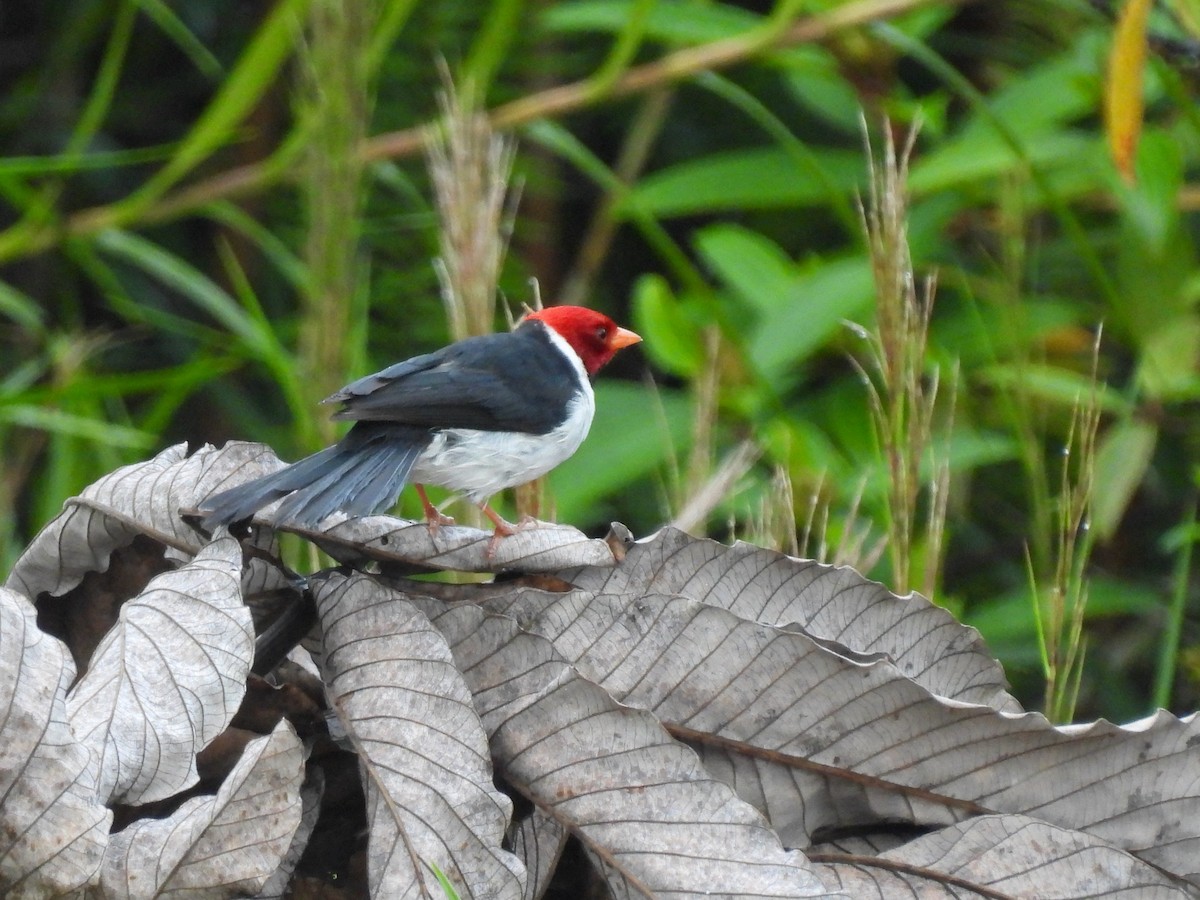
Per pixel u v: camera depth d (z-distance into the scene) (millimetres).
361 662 4656
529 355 7328
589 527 12797
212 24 14969
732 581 5141
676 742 4496
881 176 7223
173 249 14820
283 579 5152
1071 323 11531
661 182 11453
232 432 14414
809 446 9656
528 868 4625
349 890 4828
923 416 6520
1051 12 13180
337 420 6699
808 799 4809
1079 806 4746
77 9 14891
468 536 5078
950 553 11836
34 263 14234
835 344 11617
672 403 10445
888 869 4676
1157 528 11648
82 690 4469
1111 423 11477
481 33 12703
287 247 13562
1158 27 10609
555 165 15117
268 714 4949
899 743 4738
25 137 15016
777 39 10828
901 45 9633
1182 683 10000
